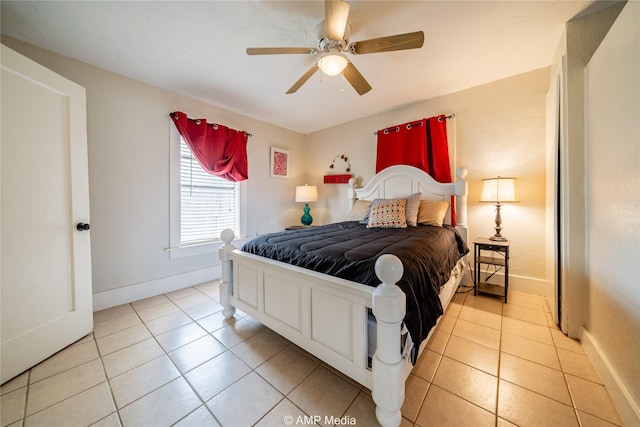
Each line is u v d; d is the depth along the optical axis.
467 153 2.76
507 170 2.54
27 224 1.46
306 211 3.98
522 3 1.54
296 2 1.52
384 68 2.30
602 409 1.14
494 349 1.60
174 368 1.46
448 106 2.86
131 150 2.41
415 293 1.17
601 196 1.38
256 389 1.30
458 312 2.11
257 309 1.78
